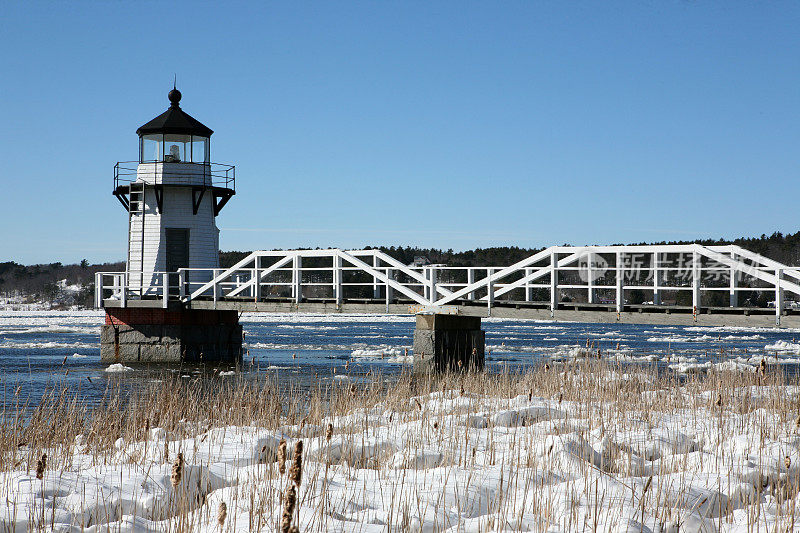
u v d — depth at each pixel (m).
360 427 15.66
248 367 40.69
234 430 15.84
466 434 14.13
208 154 49.25
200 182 48.22
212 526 8.66
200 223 48.88
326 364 42.28
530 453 12.38
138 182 47.72
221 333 46.66
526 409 17.80
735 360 42.38
